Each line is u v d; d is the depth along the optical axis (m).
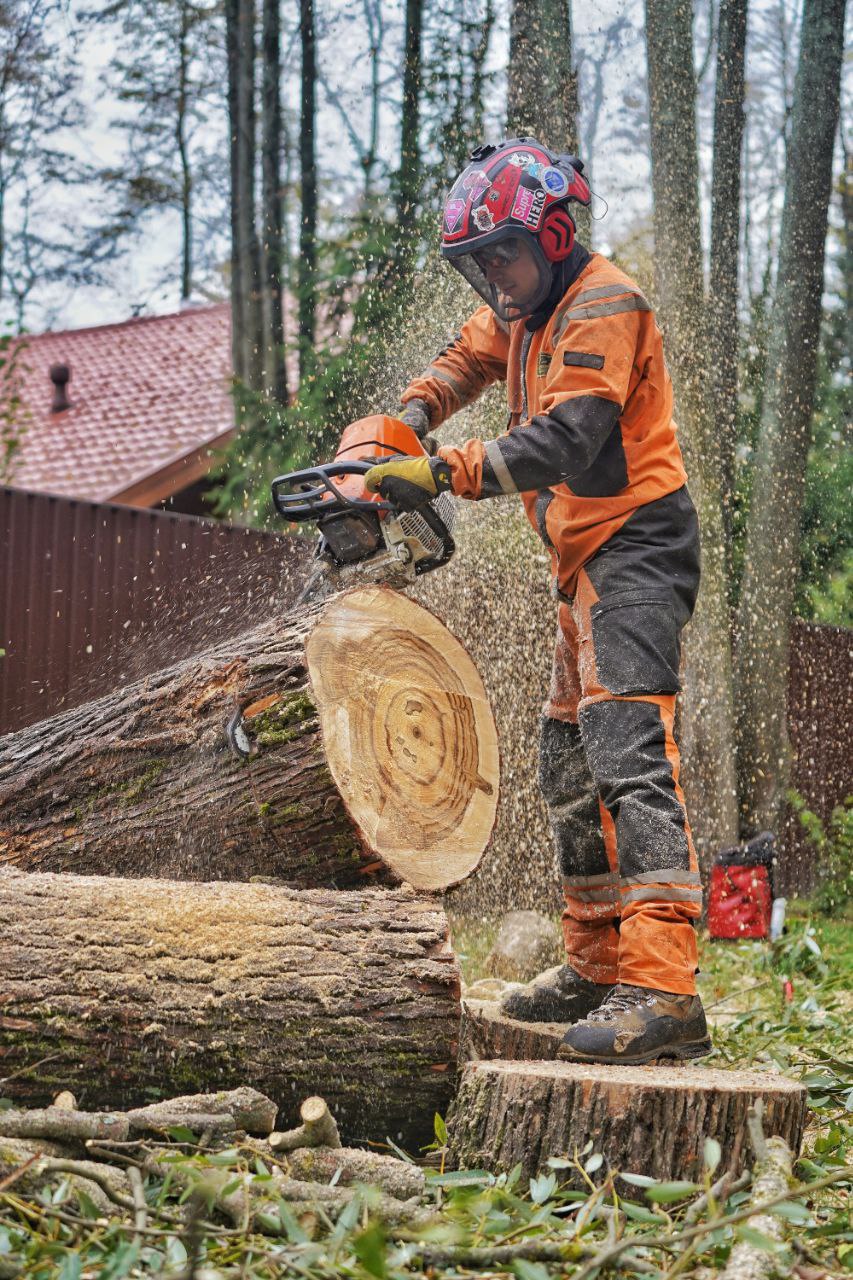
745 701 8.58
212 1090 2.17
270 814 2.70
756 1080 2.24
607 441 2.72
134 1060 2.13
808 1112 2.66
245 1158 1.98
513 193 2.62
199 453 11.31
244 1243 1.71
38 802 3.05
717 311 9.22
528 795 6.45
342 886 2.73
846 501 13.44
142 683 3.09
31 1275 1.60
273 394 11.52
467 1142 2.18
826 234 8.95
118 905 2.26
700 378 8.22
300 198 13.20
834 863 8.60
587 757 2.72
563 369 2.63
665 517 2.72
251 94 12.08
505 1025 2.75
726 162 9.25
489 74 11.24
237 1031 2.19
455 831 2.76
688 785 8.05
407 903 2.47
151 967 2.18
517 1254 1.69
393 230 11.15
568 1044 2.43
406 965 2.33
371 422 2.87
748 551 8.80
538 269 2.67
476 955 5.32
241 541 7.02
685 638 8.15
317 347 11.77
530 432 2.58
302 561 7.13
